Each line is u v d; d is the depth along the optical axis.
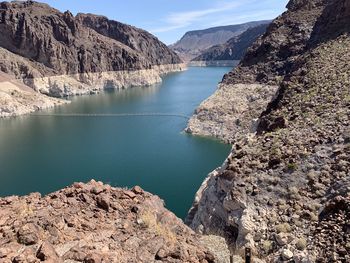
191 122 86.88
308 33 95.19
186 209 40.75
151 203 13.55
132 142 77.00
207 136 78.94
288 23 104.06
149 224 11.71
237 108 84.06
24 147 75.56
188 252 10.95
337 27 55.09
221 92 93.50
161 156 65.12
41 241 9.67
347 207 18.36
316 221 19.09
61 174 57.16
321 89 35.38
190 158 62.97
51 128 97.19
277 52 96.88
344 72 36.25
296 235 18.75
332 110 29.84
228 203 23.36
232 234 22.52
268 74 91.88
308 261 16.61
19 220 10.43
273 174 24.27
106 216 11.88
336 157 23.08
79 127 97.25
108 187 13.73
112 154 67.94
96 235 10.70
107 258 9.54
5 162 64.62
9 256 8.79
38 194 12.80
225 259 12.41
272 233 19.61
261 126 37.03
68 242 10.07
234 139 73.12
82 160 64.50
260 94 84.94
